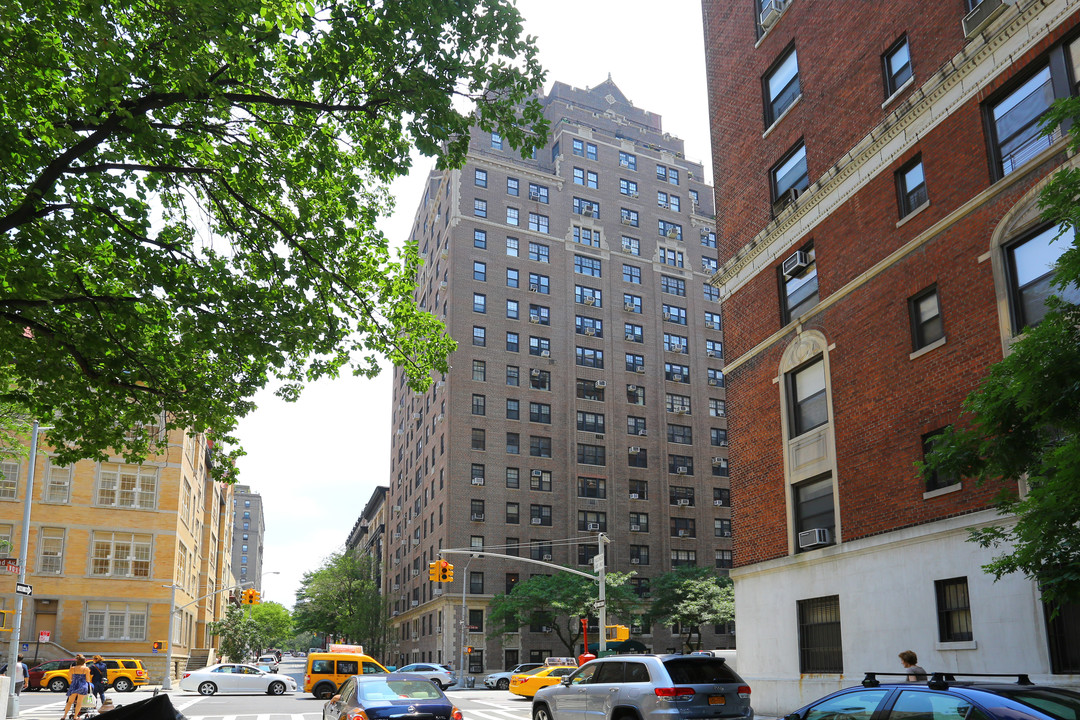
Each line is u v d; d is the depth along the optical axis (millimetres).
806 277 22297
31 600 46875
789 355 22516
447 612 61125
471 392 66062
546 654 62656
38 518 48125
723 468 74562
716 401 76625
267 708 28453
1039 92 16016
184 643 57531
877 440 18938
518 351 68812
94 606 48156
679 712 12078
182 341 11750
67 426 12758
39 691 38594
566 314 71812
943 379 17328
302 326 12578
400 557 85812
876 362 19266
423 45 11094
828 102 21922
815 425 21500
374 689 12656
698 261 80500
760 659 22188
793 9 23750
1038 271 15672
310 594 90812
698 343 77438
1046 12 15820
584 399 70312
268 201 13109
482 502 64188
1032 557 9383
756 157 25062
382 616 87938
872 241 19797
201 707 29031
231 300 11977
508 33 11391
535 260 72000
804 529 21453
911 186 19000
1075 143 9688
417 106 11000
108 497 50031
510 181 73250
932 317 18062
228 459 14367
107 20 9875
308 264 12805
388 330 14461
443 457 66312
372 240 14047
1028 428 9828
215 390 13289
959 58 17500
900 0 19609
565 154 76688
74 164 11586
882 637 17984
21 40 9203
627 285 75688
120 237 11422
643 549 68688
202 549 73688
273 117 12211
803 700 20188
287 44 11406
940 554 16734
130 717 4820
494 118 11812
